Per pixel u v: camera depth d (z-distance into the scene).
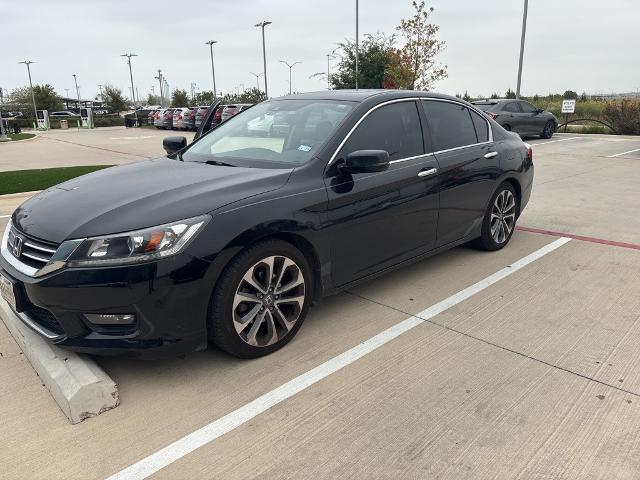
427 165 4.18
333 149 3.58
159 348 2.84
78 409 2.65
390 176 3.85
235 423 2.65
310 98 4.27
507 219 5.41
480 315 3.87
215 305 2.95
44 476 2.30
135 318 2.79
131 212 2.86
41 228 2.93
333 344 3.44
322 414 2.71
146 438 2.54
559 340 3.48
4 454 2.43
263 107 4.51
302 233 3.26
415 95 4.38
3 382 3.02
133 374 3.09
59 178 10.59
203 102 51.69
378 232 3.81
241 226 2.96
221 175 3.36
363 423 2.64
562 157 13.55
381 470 2.32
